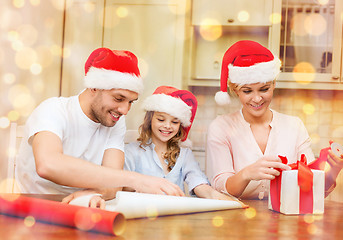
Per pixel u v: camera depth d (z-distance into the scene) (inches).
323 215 39.2
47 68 111.3
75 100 51.8
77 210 27.8
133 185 39.1
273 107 120.6
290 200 38.7
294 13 114.0
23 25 109.0
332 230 31.2
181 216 35.4
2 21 106.9
